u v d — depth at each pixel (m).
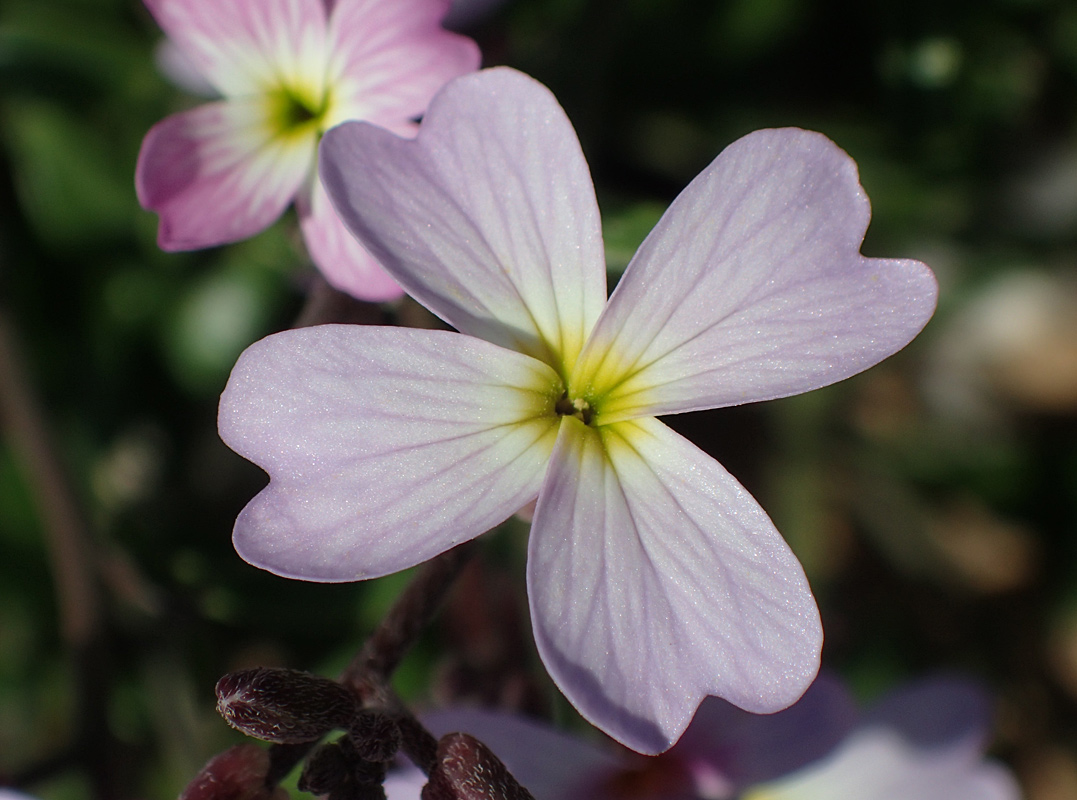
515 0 0.09
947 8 0.09
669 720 0.05
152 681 0.09
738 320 0.06
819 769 0.07
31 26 0.09
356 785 0.06
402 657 0.06
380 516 0.05
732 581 0.05
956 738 0.07
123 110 0.09
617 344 0.06
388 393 0.05
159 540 0.09
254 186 0.06
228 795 0.06
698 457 0.06
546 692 0.07
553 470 0.05
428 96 0.06
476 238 0.06
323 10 0.06
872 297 0.06
